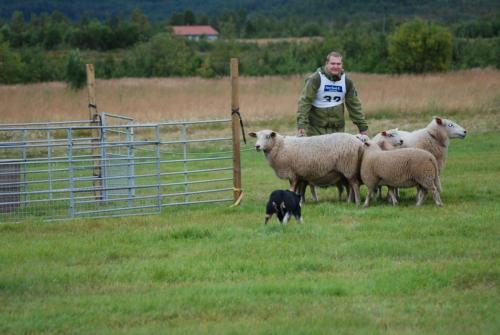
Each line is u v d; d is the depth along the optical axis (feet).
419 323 23.44
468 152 75.36
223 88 155.74
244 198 51.26
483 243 33.68
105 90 152.25
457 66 210.38
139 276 30.04
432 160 42.65
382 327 23.21
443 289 27.14
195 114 108.78
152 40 244.22
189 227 38.34
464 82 143.74
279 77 189.26
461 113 107.14
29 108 117.80
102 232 39.47
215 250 33.88
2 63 198.59
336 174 46.24
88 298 27.09
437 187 44.11
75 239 37.76
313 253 33.06
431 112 107.76
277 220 40.86
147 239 37.11
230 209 45.60
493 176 56.80
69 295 27.78
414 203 45.73
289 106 114.42
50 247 35.63
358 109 50.72
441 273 28.66
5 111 113.80
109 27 317.22
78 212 45.62
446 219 39.11
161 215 44.52
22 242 37.29
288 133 93.56
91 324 24.17
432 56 200.13
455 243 33.86
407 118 104.53
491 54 215.31
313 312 24.81
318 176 46.24
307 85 49.73
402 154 42.88
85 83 157.48
